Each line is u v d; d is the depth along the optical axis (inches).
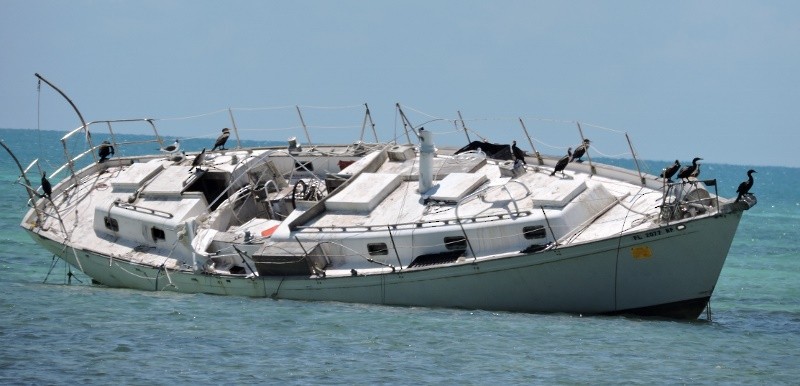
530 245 5472.4
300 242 5880.9
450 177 6003.9
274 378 4426.7
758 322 6156.5
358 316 5472.4
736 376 4655.5
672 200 5526.6
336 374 4498.0
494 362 4712.1
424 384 4384.8
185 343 4955.7
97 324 5305.1
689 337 5265.8
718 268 5295.3
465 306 5565.9
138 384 4308.6
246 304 5787.4
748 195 5177.2
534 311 5511.8
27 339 4955.7
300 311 5595.5
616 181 5935.0
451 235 5615.2
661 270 5295.3
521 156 6151.6
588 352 4906.5
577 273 5334.6
